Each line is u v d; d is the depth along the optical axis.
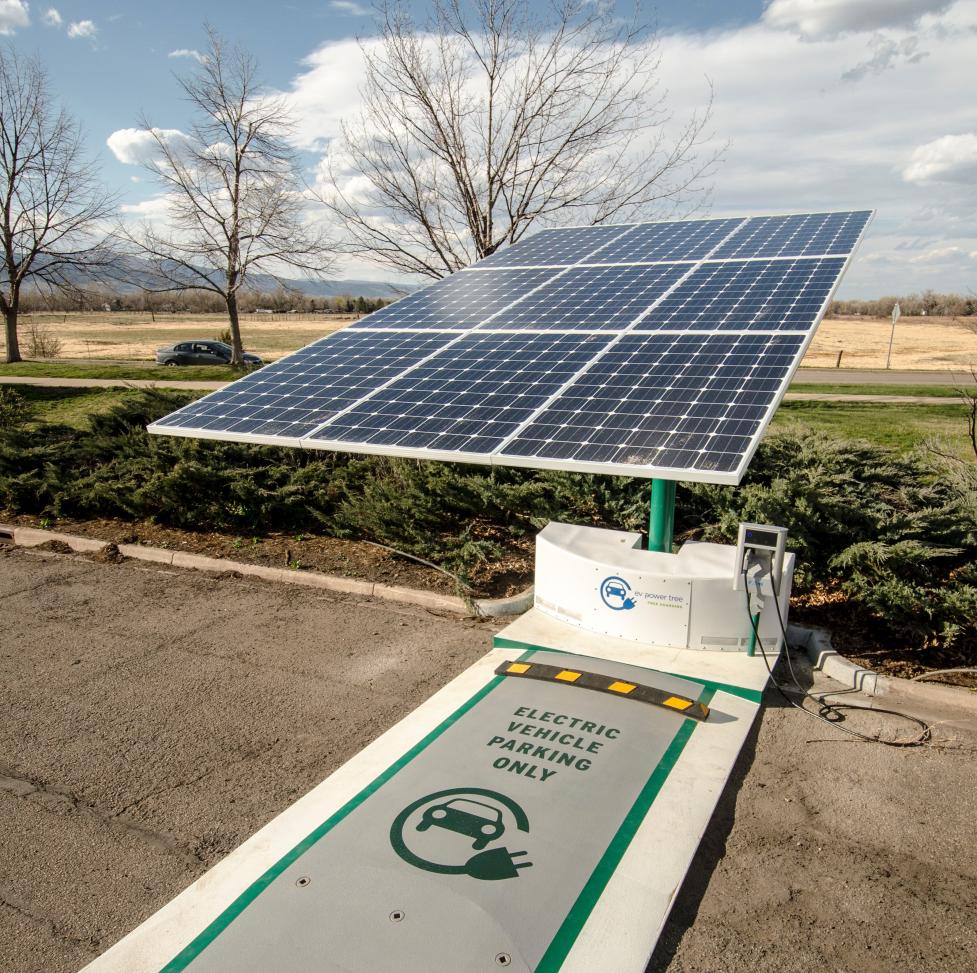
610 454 5.56
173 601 8.73
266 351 54.06
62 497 11.77
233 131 33.38
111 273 38.97
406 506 9.86
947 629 6.67
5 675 7.02
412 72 15.37
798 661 6.79
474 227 15.92
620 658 6.38
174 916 3.98
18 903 4.28
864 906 4.11
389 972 3.49
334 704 6.38
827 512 8.30
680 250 10.20
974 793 5.03
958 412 20.41
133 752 5.74
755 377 6.21
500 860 4.20
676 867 4.20
